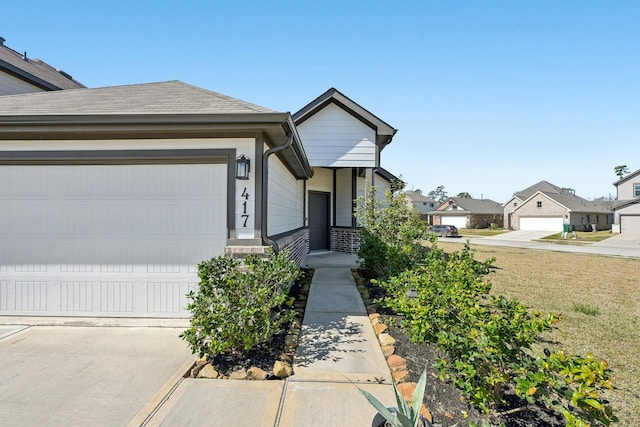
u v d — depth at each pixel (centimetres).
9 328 474
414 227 771
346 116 1160
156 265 515
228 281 378
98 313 517
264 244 498
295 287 727
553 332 490
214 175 514
